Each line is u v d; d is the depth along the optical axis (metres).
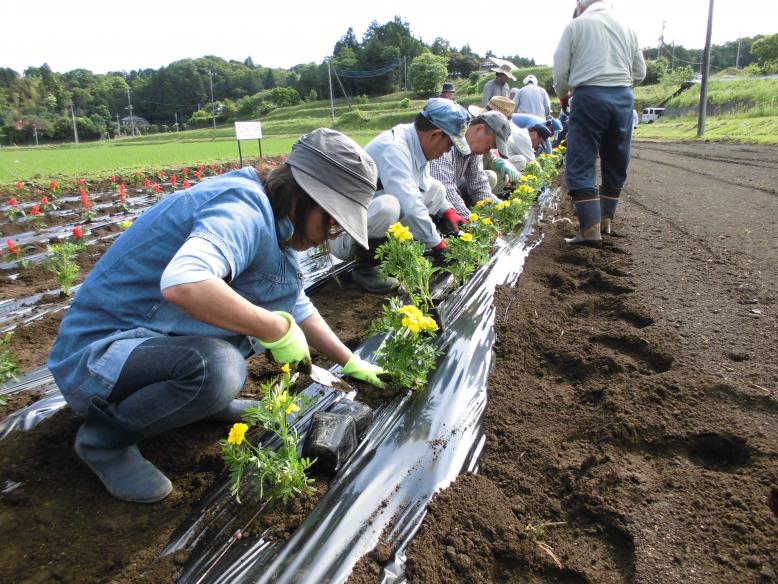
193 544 1.70
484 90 10.87
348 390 2.50
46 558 1.64
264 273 1.94
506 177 7.10
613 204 5.12
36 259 5.47
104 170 15.05
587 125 4.56
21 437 2.22
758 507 1.67
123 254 1.76
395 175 3.73
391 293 3.84
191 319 1.84
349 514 1.78
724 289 3.46
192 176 13.65
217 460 2.05
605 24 4.44
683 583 1.45
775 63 45.38
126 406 1.69
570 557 1.61
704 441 1.99
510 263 4.45
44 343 3.46
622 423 2.09
